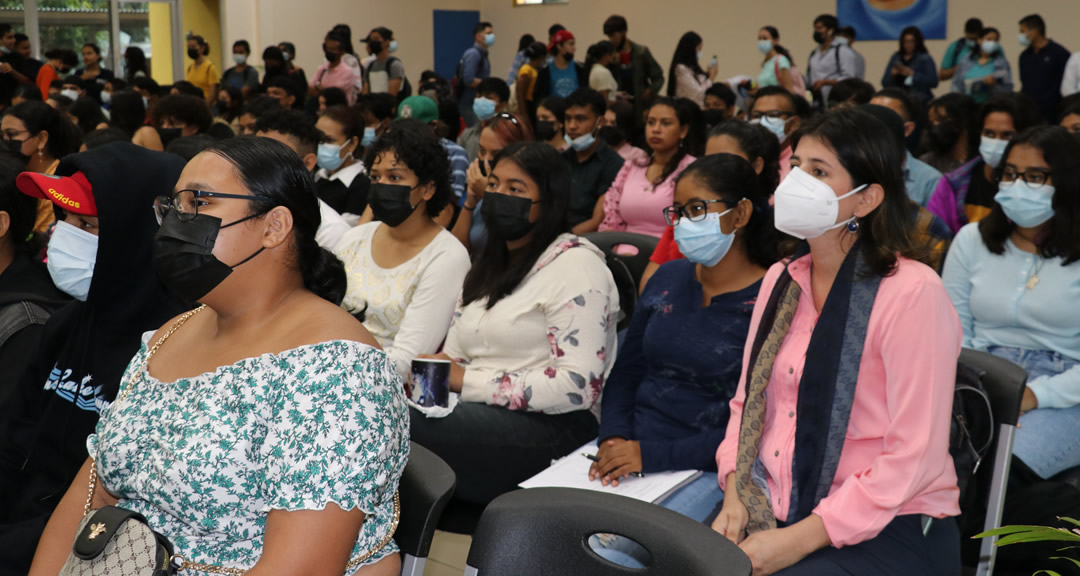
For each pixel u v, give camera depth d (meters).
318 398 1.17
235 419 1.21
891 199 1.70
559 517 1.28
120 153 1.72
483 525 1.30
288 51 11.25
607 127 5.25
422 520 1.30
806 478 1.70
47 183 1.73
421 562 1.31
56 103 6.68
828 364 1.68
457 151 4.73
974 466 1.79
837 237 1.76
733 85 8.79
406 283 2.64
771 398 1.84
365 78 10.59
